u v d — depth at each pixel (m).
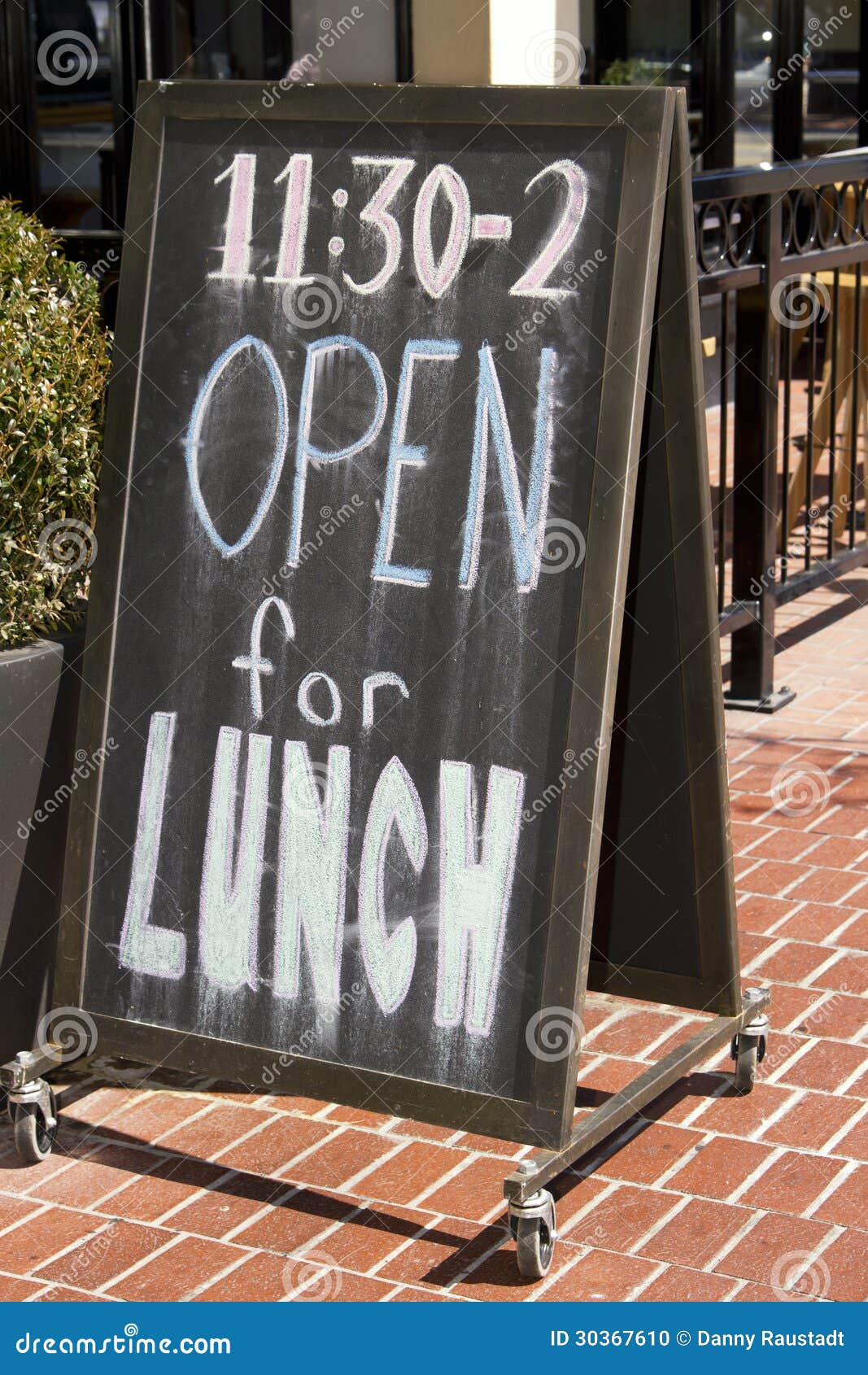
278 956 3.47
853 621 7.86
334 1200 3.53
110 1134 3.82
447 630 3.30
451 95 3.28
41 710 3.84
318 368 3.44
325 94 3.42
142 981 3.61
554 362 3.20
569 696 3.18
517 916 3.22
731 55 10.70
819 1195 3.51
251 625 3.50
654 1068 3.56
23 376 3.68
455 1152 3.72
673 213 3.32
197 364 3.56
